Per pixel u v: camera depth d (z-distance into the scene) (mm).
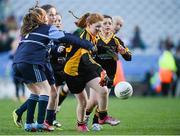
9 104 50844
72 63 26734
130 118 36594
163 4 84500
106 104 27891
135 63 71625
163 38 80438
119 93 27219
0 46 71000
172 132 27125
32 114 27125
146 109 45562
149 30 82625
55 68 29516
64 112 41812
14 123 31500
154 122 33406
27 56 26125
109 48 29844
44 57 26500
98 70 26703
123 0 84375
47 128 27656
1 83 64312
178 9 84562
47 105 26969
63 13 82312
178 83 68062
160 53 74938
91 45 25531
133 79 69250
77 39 25531
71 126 30938
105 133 26562
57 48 28906
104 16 29953
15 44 59500
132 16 83688
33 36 26359
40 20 26547
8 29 72750
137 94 68312
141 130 28266
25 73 26234
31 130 27109
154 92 67875
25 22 26609
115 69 30312
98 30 27422
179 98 63875
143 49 75500
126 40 75938
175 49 76375
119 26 30938
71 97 65688
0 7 78562
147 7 84375
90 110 29188
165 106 49344
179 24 83688
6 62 67375
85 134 25906
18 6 81125
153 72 68000
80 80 26828
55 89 28109
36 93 27125
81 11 83188
